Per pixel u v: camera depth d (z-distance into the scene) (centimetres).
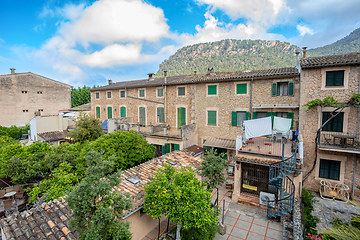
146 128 2230
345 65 1232
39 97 3369
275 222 1050
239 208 1182
